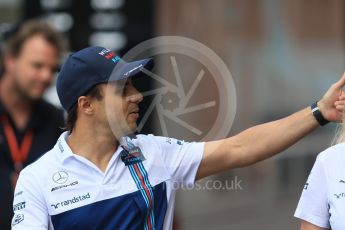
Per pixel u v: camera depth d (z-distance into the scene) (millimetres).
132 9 25047
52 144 13930
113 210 9883
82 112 10109
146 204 10008
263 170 34000
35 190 9922
